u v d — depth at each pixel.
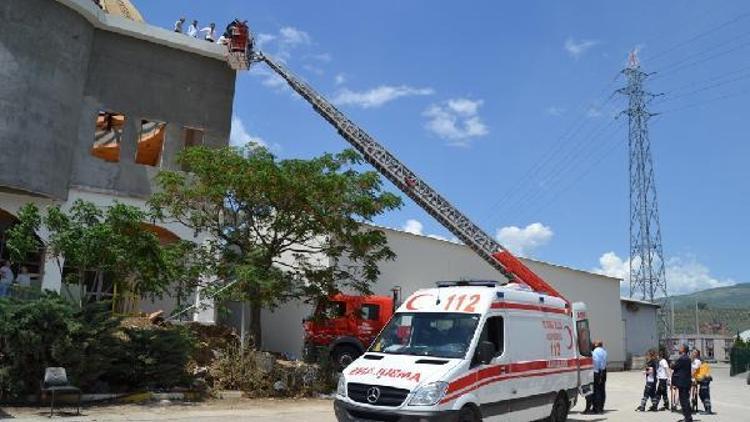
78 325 13.18
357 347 21.11
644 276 56.81
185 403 14.58
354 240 19.64
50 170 20.08
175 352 15.32
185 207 19.22
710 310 164.12
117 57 22.58
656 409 19.00
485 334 11.22
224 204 19.12
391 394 9.75
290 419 13.27
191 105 23.92
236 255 19.17
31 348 12.77
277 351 24.45
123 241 14.32
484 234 24.36
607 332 40.50
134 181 22.38
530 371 12.43
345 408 10.05
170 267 16.00
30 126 19.56
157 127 24.70
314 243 22.41
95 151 24.02
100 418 12.04
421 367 10.11
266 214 19.11
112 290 19.31
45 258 19.52
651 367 19.03
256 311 19.88
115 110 22.33
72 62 20.97
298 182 18.23
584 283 39.09
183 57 23.95
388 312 21.64
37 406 12.84
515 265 23.98
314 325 21.41
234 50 24.20
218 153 18.89
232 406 14.73
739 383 34.91
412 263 28.11
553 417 13.69
